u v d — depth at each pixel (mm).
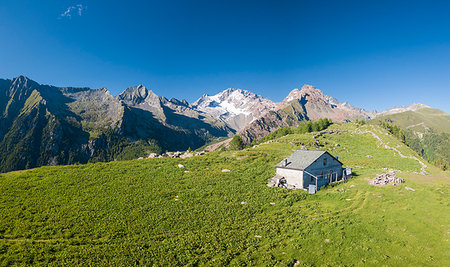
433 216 30125
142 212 34406
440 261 21469
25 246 24656
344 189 44125
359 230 27812
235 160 68562
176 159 67500
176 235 28766
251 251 24953
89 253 24328
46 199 36750
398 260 21984
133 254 24312
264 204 38438
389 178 46938
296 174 48656
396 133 148250
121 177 48906
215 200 39781
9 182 42344
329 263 22281
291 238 27297
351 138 117312
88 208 34656
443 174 59812
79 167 54062
